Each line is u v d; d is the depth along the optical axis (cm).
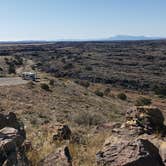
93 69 12838
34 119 2189
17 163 598
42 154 777
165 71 13675
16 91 4231
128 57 18950
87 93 5472
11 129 711
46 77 6662
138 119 1022
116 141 727
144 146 656
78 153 823
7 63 9762
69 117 2431
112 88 9125
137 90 9269
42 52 19788
